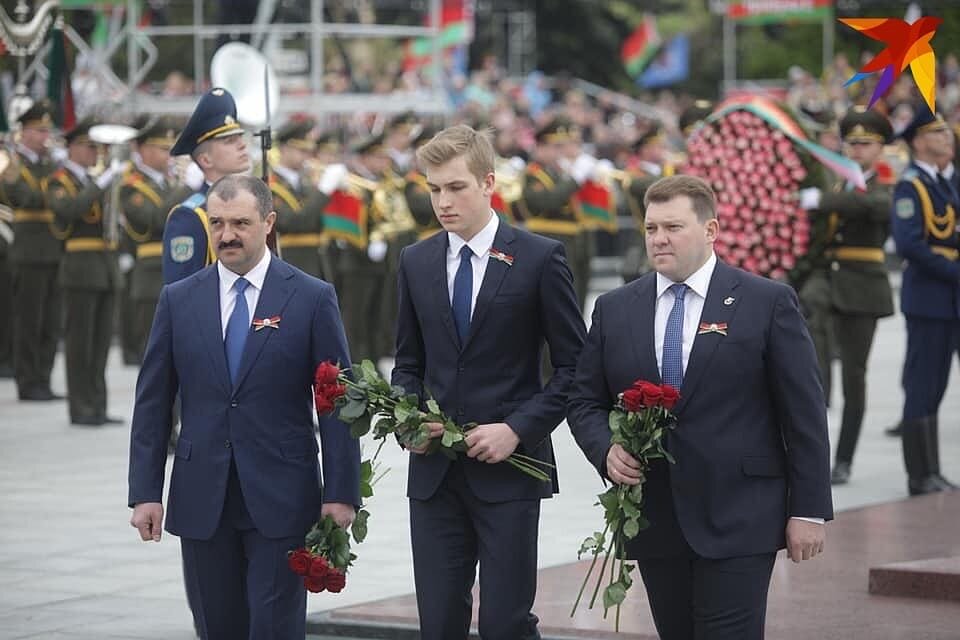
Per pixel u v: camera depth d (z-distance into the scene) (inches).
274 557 618.2
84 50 2084.2
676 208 577.6
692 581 586.6
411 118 1971.0
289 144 1599.4
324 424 619.2
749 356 575.5
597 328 598.2
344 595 862.5
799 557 573.0
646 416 559.2
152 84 2294.5
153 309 1449.3
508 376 629.9
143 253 1451.8
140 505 624.7
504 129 2506.2
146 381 631.8
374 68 2758.4
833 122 1454.2
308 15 2199.8
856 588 844.0
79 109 2036.2
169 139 1430.9
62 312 1688.0
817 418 573.6
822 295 1226.0
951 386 1724.9
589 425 589.0
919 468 1115.3
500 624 617.0
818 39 3929.6
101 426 1493.6
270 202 631.8
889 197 1160.8
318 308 627.5
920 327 1109.7
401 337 650.2
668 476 579.5
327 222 1818.4
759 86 3390.7
